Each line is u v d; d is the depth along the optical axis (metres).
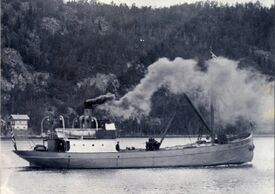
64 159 172.50
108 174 164.88
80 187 144.25
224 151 181.00
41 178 157.25
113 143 176.00
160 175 163.38
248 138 183.88
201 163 179.00
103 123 178.12
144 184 148.38
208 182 151.12
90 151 174.12
